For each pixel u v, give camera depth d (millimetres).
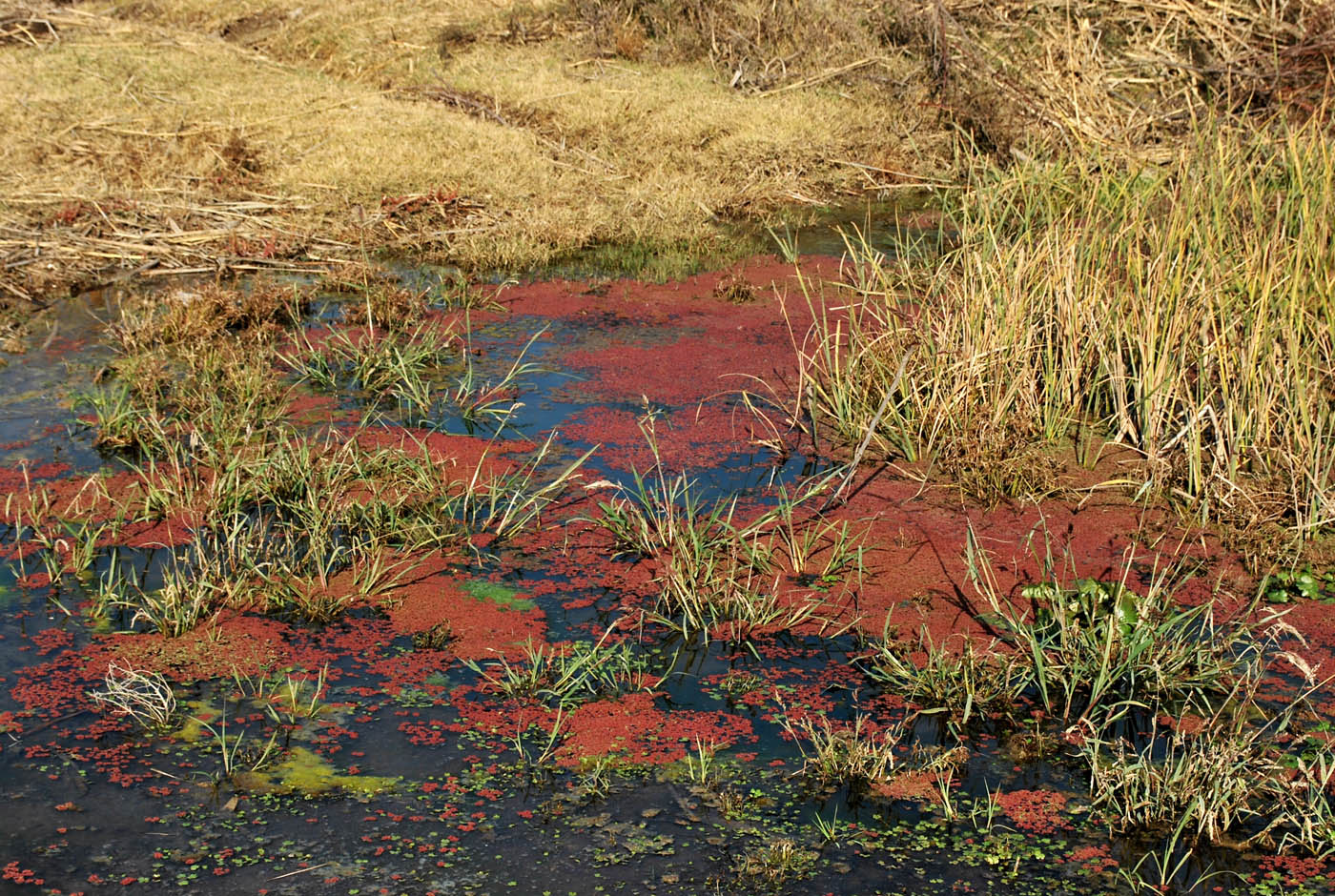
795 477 6480
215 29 15797
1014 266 7488
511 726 4445
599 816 3982
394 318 8766
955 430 6629
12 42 15039
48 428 6957
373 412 7316
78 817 3920
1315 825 3893
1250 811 3947
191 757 4238
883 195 12398
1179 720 4465
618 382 7816
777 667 4828
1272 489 5906
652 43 15258
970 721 4500
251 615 5137
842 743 4293
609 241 10984
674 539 5723
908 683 4656
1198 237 7066
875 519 6008
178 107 12750
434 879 3688
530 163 11961
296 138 12172
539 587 5391
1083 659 4746
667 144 12781
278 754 4266
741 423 7168
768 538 5812
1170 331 6453
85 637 4938
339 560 5578
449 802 4039
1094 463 6539
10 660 4746
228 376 7551
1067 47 13508
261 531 5676
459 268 10180
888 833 3914
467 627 5062
